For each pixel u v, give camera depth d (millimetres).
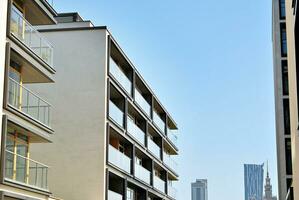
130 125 45938
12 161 26844
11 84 26938
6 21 25688
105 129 38719
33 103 35531
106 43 40000
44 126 29453
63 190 38062
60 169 38375
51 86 39531
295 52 23547
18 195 25734
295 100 24781
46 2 30484
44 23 31750
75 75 39562
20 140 28234
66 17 44469
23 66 28719
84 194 37812
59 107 39188
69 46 40031
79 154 38406
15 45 26641
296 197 26516
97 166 38094
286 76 49031
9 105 25609
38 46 30031
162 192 58344
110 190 42625
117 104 44688
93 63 39625
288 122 48219
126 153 46562
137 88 53719
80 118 38906
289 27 26938
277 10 50500
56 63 39875
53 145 38750
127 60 45594
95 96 39094
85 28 40219
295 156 26078
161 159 59000
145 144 51719
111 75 40594
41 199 28156
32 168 28797
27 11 30219
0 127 24719
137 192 50812
